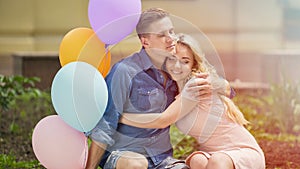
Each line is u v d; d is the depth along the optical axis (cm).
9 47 1426
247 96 983
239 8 1520
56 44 1441
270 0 1530
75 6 1450
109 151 462
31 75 1095
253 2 1525
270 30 1535
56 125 467
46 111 915
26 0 1433
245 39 1522
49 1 1439
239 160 448
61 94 453
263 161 468
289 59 1086
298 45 1619
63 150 462
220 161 440
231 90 491
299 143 720
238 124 481
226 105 477
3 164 623
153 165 464
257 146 473
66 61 479
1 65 1417
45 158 466
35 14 1440
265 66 1134
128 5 460
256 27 1530
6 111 859
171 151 479
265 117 833
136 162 454
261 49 1526
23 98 1001
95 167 466
